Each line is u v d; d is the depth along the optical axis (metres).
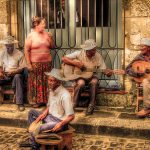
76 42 7.87
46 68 7.43
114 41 7.64
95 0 7.66
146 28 7.11
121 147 5.88
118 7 7.55
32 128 5.30
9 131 6.75
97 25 7.72
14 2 7.94
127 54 7.29
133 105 7.29
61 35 7.91
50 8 7.92
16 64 7.59
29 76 7.50
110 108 7.26
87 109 6.92
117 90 7.40
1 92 7.81
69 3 7.80
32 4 8.00
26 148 5.88
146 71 6.61
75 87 6.95
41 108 7.51
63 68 7.01
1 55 7.68
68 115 5.14
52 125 5.22
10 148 5.89
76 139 6.27
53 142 4.87
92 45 6.84
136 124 6.34
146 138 6.21
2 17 7.95
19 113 7.19
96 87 6.92
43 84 7.45
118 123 6.43
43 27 7.36
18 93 7.32
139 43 7.17
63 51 7.93
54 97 5.34
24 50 7.55
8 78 7.65
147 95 6.55
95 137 6.37
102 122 6.51
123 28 7.29
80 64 6.93
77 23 7.82
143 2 7.07
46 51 7.40
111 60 7.66
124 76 7.32
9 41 7.45
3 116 7.05
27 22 8.06
